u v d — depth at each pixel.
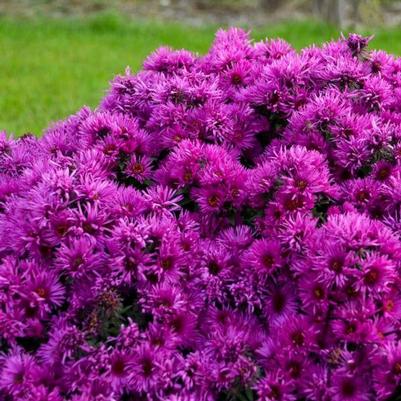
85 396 3.33
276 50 4.86
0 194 4.32
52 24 16.48
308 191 3.62
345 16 17.81
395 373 3.24
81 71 12.49
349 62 4.34
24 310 3.53
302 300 3.44
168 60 4.82
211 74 4.62
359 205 3.83
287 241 3.54
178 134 4.15
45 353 3.49
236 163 4.00
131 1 20.02
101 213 3.61
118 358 3.41
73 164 3.83
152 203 3.80
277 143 4.16
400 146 3.87
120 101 4.64
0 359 3.57
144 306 3.50
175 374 3.42
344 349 3.34
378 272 3.27
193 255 3.71
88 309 3.53
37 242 3.59
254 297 3.62
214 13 19.12
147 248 3.57
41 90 11.34
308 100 4.21
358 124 3.99
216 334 3.51
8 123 9.65
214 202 3.83
